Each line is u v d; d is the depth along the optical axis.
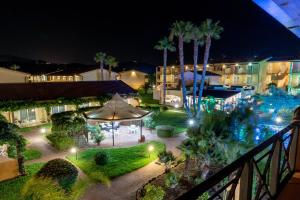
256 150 2.49
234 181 2.29
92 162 14.88
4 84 27.00
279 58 41.50
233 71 44.91
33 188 10.12
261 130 10.52
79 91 30.00
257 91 41.94
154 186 10.88
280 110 14.54
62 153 16.77
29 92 26.89
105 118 18.92
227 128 9.88
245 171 2.39
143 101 42.81
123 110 20.02
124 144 18.88
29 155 16.23
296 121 4.36
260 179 2.90
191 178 11.80
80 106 28.73
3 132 12.70
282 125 11.92
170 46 37.94
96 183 12.27
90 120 19.52
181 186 11.48
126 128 24.08
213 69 47.47
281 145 3.53
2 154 14.21
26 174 13.29
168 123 26.02
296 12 2.50
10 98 24.73
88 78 48.69
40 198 9.64
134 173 13.48
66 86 30.34
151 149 16.52
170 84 51.53
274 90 16.84
